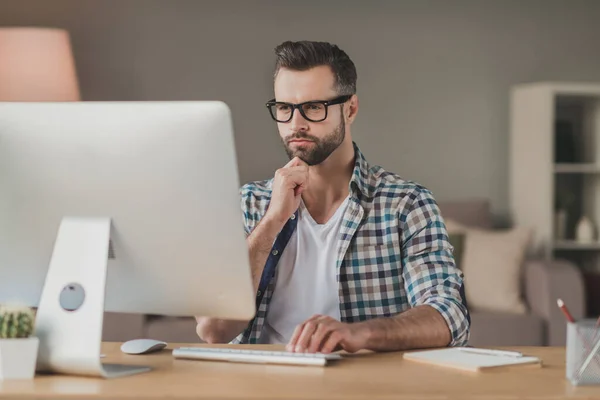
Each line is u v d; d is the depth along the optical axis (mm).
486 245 5801
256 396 1648
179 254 1964
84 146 1929
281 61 2627
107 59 6516
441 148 6945
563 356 2182
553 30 7117
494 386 1765
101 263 1912
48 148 1947
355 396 1656
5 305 1965
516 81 7051
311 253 2734
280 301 2732
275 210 2623
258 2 6676
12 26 6406
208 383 1783
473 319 5457
